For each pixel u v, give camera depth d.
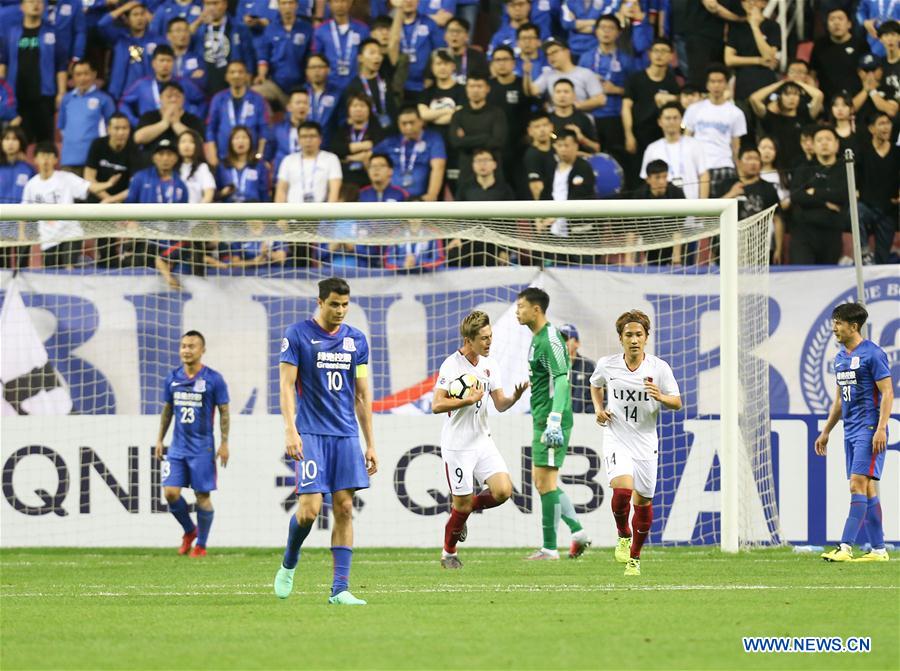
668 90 59.38
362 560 43.00
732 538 43.44
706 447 48.44
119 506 48.97
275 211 43.94
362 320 50.97
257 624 24.83
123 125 59.69
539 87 60.38
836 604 27.56
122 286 50.97
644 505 35.03
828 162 55.19
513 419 49.12
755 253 47.34
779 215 56.06
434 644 21.89
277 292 51.12
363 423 28.12
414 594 30.52
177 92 60.34
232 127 60.69
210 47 62.81
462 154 58.19
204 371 45.69
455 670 19.22
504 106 59.53
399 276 50.97
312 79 61.03
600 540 48.38
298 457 27.25
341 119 61.03
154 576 37.00
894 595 29.55
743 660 20.17
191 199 57.88
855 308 39.75
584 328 49.97
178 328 51.03
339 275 51.09
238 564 41.66
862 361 39.50
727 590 30.89
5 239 49.47
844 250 56.28
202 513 45.81
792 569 37.00
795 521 47.28
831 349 49.53
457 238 50.06
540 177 57.00
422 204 43.91
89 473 48.97
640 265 50.06
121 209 43.91
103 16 64.56
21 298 50.59
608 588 31.62
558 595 29.94
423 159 58.97
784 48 61.28
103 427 49.03
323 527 49.00
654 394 33.75
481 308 50.59
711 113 57.97
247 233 49.19
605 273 49.97
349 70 62.34
